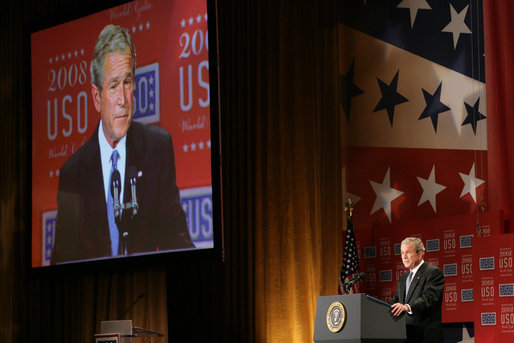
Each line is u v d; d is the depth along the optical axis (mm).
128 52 12305
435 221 10445
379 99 11711
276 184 12023
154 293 12422
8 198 14156
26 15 14586
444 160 10859
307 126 11984
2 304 13859
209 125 11141
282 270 11711
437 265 10352
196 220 11094
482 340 9398
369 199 11641
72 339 13320
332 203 11766
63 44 13227
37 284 13734
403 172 11305
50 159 13180
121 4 12484
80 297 13344
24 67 13719
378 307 7441
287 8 12312
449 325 10242
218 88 11008
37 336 13617
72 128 12953
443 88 10984
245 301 12148
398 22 11609
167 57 11781
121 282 12930
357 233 11523
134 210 11828
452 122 10828
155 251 11508
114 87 12414
